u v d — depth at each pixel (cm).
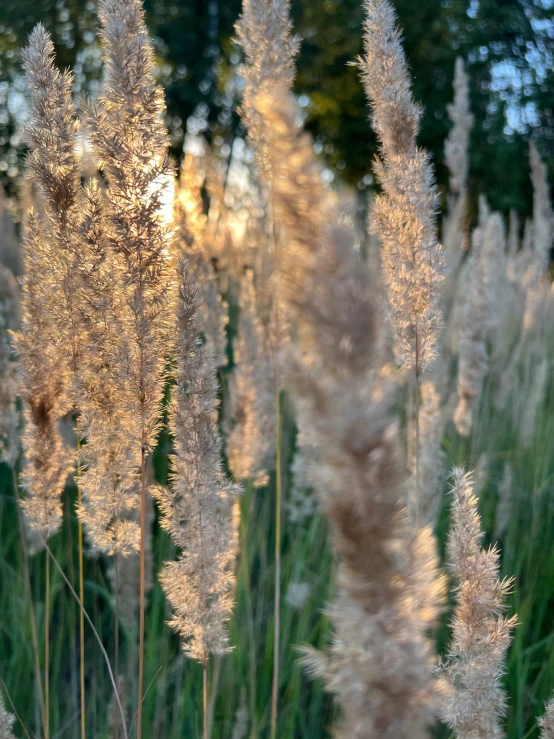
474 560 49
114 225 51
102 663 87
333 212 25
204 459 54
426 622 31
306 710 84
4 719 57
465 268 127
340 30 525
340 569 29
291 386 26
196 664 82
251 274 83
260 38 62
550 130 514
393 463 27
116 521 59
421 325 66
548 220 163
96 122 50
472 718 49
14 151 364
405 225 65
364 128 539
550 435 129
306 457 91
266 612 96
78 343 55
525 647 88
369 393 26
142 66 50
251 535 98
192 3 492
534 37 518
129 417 54
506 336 136
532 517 108
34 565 98
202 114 508
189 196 70
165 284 52
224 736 79
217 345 83
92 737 81
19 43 421
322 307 24
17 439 72
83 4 432
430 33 512
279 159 25
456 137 134
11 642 92
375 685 29
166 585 56
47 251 56
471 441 117
